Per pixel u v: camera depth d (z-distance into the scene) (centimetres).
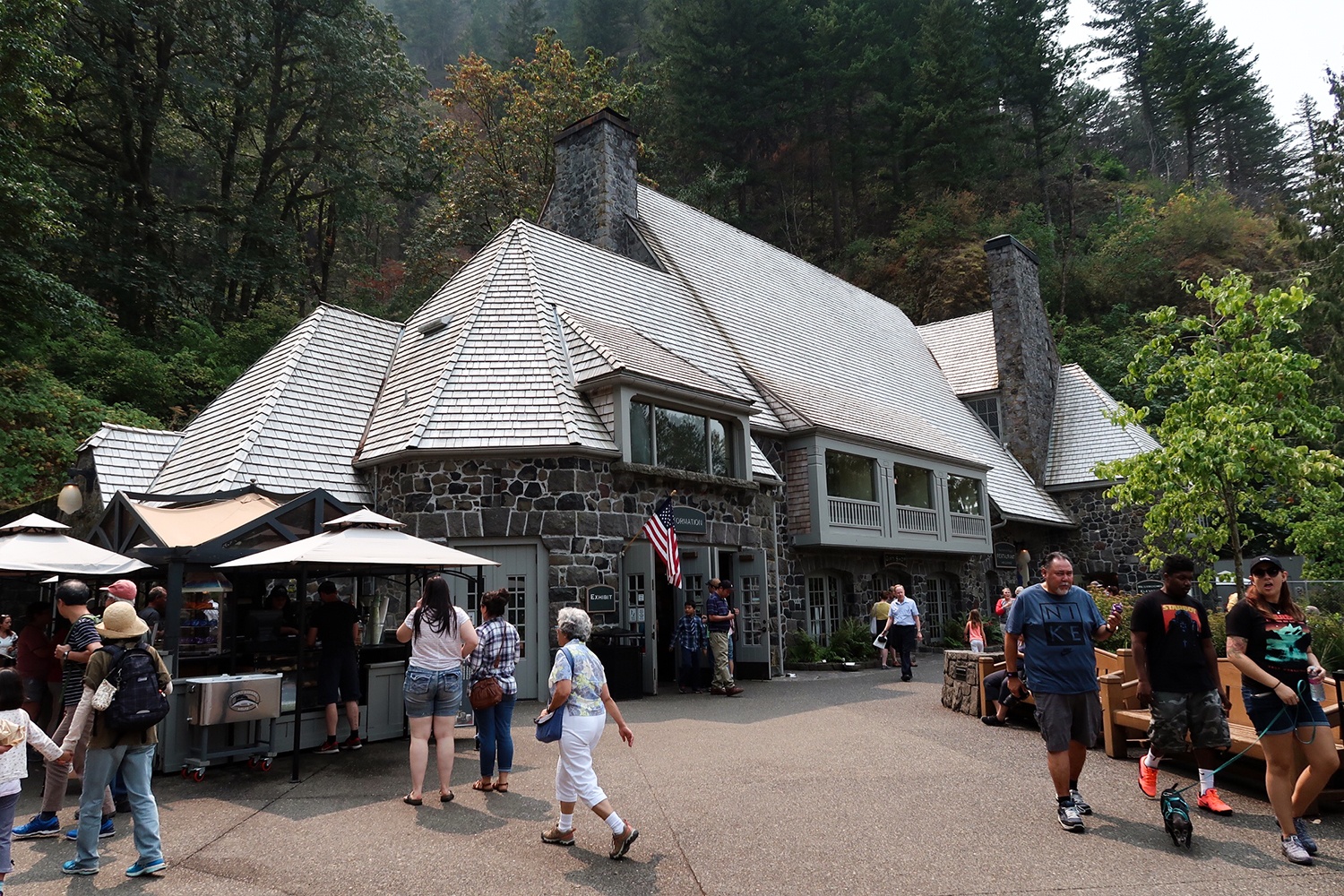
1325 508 1664
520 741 980
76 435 2045
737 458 1680
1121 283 4550
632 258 2258
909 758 862
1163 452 1280
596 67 3591
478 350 1548
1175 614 656
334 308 1734
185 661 939
